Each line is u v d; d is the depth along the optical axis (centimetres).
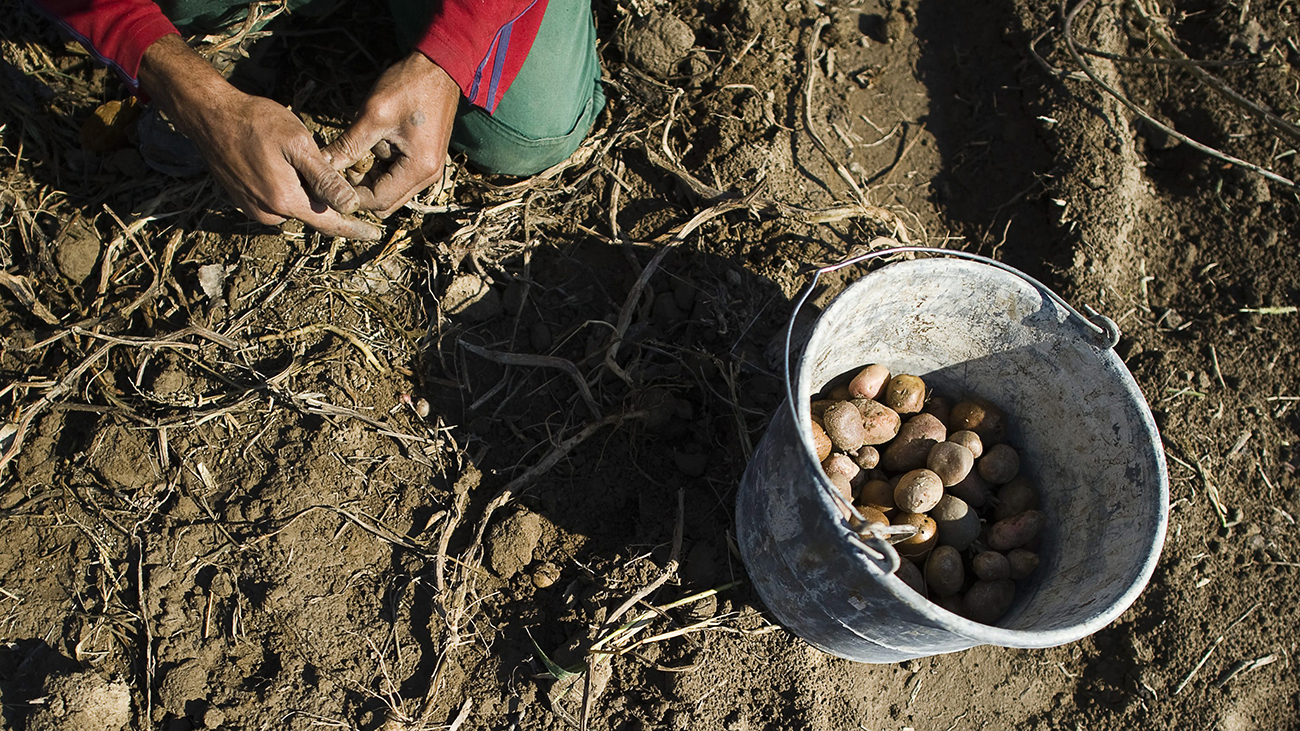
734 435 226
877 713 212
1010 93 280
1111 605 164
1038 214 268
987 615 193
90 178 244
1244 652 224
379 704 200
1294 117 272
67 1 187
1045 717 222
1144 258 266
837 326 183
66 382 220
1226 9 288
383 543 212
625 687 204
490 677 204
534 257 243
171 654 203
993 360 210
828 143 270
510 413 228
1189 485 239
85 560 211
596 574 209
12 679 202
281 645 203
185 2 230
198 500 214
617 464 222
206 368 224
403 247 236
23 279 233
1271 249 262
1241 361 253
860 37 287
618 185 251
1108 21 283
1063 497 204
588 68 245
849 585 164
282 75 254
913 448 203
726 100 262
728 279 239
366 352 226
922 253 259
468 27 195
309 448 216
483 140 232
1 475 218
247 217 234
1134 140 276
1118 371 185
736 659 207
